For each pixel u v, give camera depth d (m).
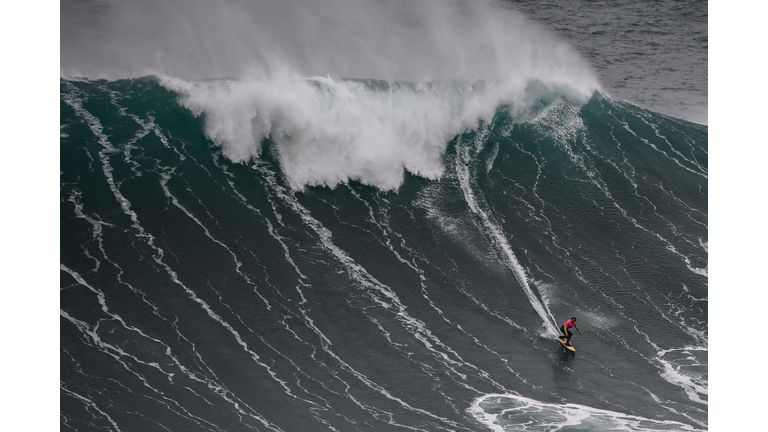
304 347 70.81
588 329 78.00
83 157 88.12
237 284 76.75
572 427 63.50
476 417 64.50
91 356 66.44
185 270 77.19
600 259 87.88
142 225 81.44
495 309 79.12
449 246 87.00
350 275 80.50
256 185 89.88
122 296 73.06
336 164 93.38
